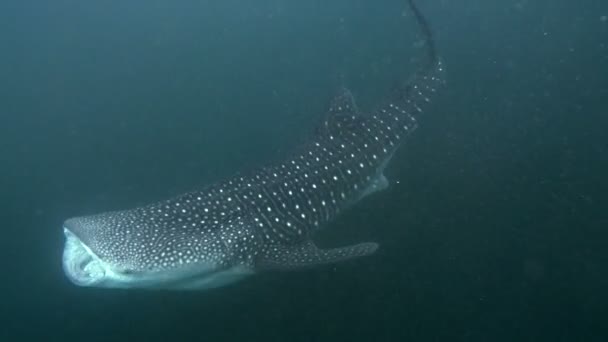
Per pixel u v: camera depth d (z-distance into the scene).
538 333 7.15
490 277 8.09
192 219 5.58
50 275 10.37
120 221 5.34
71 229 5.00
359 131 7.25
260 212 5.96
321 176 6.65
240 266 5.70
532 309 7.49
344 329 7.65
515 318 7.41
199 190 5.92
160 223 5.44
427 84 8.22
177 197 5.81
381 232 8.95
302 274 8.46
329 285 8.30
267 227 5.95
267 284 8.41
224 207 5.79
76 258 4.90
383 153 7.39
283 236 6.09
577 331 7.06
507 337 7.17
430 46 8.36
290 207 6.22
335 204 6.76
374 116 7.52
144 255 5.05
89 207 12.36
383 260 8.55
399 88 8.04
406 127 7.73
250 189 6.07
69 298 9.55
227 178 6.15
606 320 7.10
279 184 6.28
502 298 7.74
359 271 8.44
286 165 6.52
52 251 11.08
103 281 4.91
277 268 5.69
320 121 7.11
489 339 7.19
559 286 7.74
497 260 8.33
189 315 8.38
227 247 5.52
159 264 5.08
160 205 5.67
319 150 6.86
